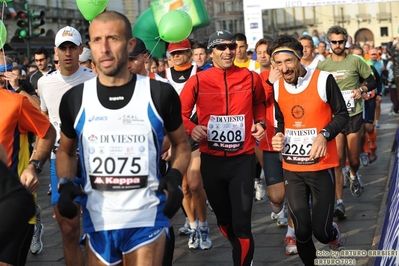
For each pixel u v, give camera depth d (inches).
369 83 329.1
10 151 171.3
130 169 142.4
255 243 269.9
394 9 3137.3
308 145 207.3
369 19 3184.1
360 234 271.4
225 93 220.8
